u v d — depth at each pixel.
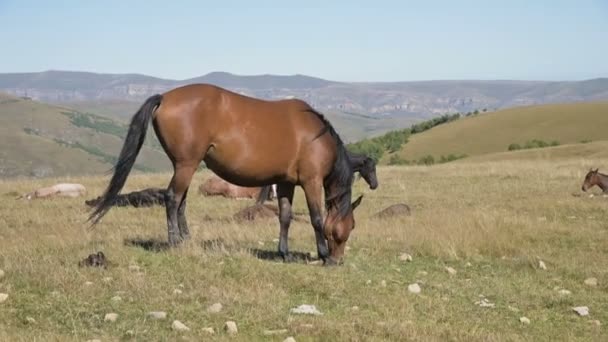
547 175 27.91
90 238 11.74
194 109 9.87
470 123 129.12
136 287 8.15
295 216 17.25
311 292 8.60
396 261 11.27
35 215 15.83
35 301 7.53
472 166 34.66
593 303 9.03
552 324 8.00
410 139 126.50
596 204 18.81
